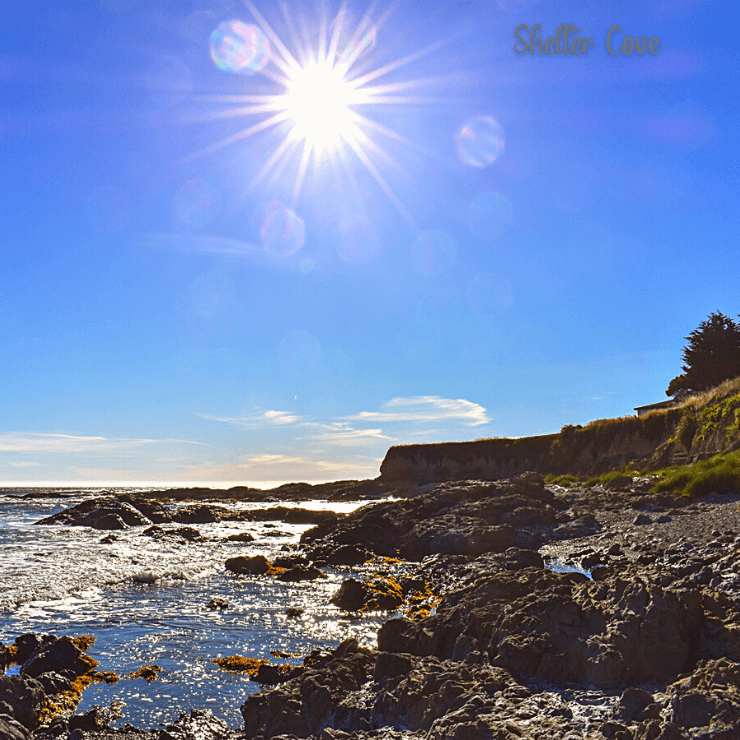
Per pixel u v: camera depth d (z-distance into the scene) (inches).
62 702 405.7
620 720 264.1
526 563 711.1
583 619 361.7
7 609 672.4
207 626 607.2
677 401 2247.8
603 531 906.7
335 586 826.2
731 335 2224.4
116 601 726.5
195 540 1437.0
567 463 2096.5
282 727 335.0
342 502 2664.9
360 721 315.3
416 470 2829.7
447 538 1021.8
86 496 3826.3
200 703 410.9
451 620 420.2
